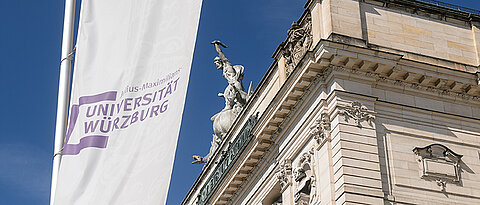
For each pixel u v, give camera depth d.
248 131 54.97
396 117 44.31
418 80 45.50
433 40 47.91
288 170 47.91
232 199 59.31
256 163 54.41
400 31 47.03
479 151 45.62
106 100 17.83
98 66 18.28
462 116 46.12
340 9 45.41
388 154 42.88
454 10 49.66
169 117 16.95
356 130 42.34
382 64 43.72
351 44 43.38
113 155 17.23
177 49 17.56
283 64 51.00
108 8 18.81
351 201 39.66
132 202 16.58
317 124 43.59
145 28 18.03
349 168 40.84
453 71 45.75
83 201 17.00
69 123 17.98
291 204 46.78
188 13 17.78
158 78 17.56
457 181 43.69
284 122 49.09
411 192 42.09
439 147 44.22
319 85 44.16
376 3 47.41
